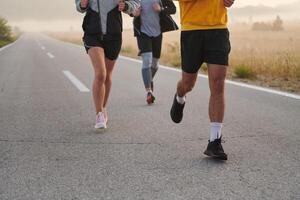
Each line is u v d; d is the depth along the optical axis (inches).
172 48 1162.6
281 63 609.9
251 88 474.9
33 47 1818.4
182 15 223.6
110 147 246.8
